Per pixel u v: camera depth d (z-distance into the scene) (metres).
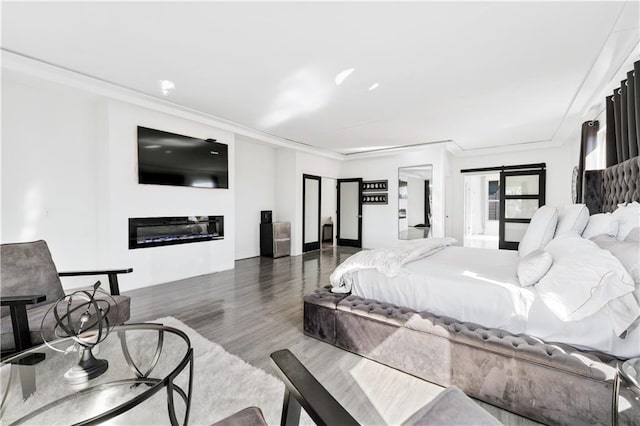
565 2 1.87
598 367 1.33
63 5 1.94
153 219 3.93
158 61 2.70
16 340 1.65
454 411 0.86
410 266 2.25
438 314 1.97
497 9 1.94
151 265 3.93
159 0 1.88
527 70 2.80
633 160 2.29
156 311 3.01
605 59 2.57
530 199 6.38
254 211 6.23
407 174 6.81
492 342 1.58
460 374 1.67
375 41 2.33
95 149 3.71
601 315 1.47
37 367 1.79
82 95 3.40
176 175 4.12
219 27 2.17
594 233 2.20
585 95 3.38
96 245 3.75
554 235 2.44
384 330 1.97
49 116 3.37
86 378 1.59
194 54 2.57
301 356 2.10
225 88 3.29
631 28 2.12
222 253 4.84
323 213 8.17
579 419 1.35
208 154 4.54
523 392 1.48
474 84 3.13
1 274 1.98
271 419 1.48
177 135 4.12
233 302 3.29
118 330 1.75
